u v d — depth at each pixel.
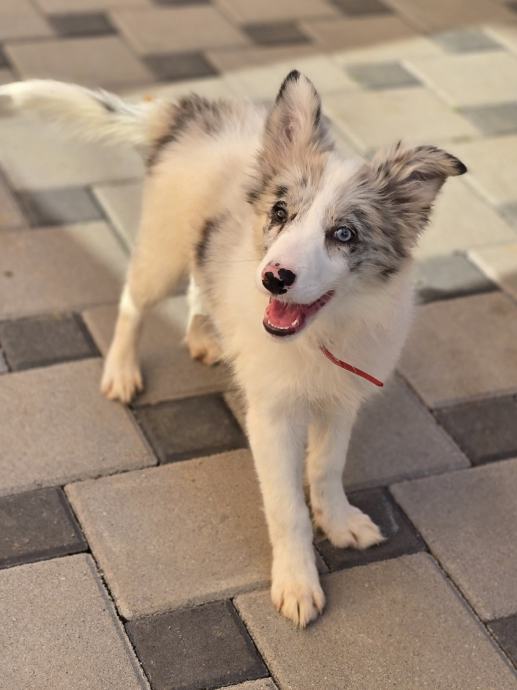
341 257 1.08
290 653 1.12
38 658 1.09
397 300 1.14
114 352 1.39
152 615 1.14
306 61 2.11
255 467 1.21
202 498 1.26
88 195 1.71
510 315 1.55
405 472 1.32
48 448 1.30
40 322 1.47
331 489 1.23
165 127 1.33
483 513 1.28
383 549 1.23
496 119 1.97
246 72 2.05
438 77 2.09
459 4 2.41
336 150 1.15
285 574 1.16
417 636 1.14
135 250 1.35
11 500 1.23
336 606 1.16
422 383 1.43
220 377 1.42
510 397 1.43
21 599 1.13
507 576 1.21
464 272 1.62
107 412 1.35
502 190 1.79
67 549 1.19
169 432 1.34
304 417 1.19
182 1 2.31
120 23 2.20
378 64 2.12
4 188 1.70
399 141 1.13
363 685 1.09
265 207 1.13
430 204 1.11
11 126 1.84
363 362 1.16
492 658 1.13
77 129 1.39
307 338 1.13
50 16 2.20
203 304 1.31
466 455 1.35
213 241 1.22
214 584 1.17
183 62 2.07
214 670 1.10
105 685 1.07
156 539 1.21
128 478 1.28
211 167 1.27
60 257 1.58
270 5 2.33
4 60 2.02
